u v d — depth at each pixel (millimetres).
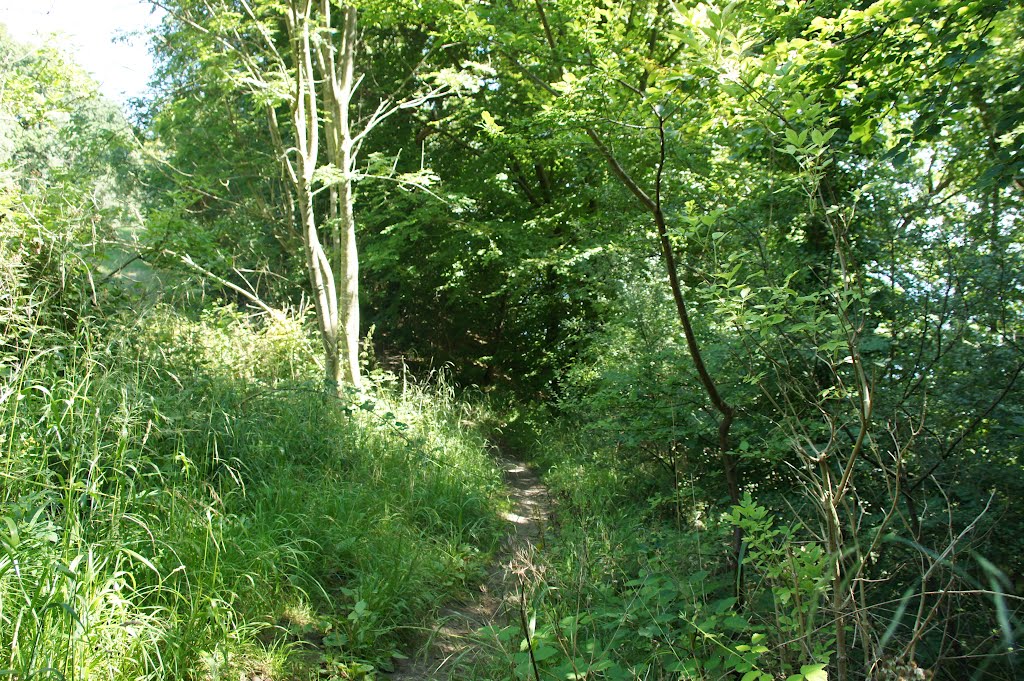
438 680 4090
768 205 5145
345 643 4121
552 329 15742
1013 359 4098
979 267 4332
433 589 5121
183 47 10055
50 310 5340
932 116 4625
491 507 7512
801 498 4887
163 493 4191
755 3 5902
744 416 5434
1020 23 4520
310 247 10000
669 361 6000
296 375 9281
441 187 12938
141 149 10633
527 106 13031
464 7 8703
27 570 3055
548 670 3486
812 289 4715
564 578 4977
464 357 17453
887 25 5430
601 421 6426
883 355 4582
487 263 14281
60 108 9477
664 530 5316
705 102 5148
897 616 2365
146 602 3605
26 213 5820
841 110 5797
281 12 9258
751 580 4133
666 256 4496
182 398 5680
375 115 11484
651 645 3721
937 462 3971
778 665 3105
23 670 2697
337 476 6352
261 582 4176
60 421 3906
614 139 6059
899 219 5023
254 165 12891
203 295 8625
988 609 3316
